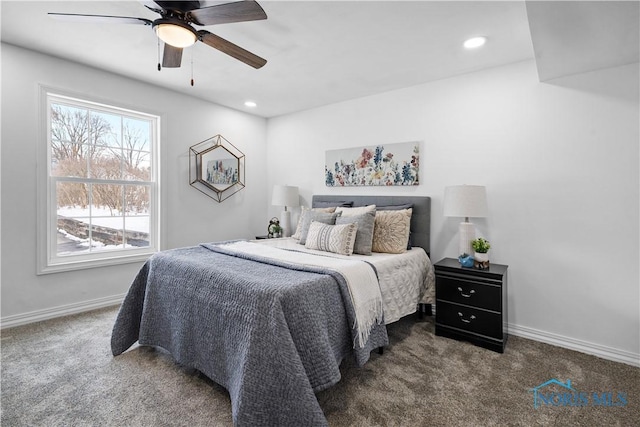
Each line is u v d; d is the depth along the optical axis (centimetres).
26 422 153
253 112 445
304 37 236
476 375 200
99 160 320
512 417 161
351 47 250
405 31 226
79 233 306
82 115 308
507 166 274
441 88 312
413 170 327
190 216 386
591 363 219
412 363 215
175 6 159
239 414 141
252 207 459
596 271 236
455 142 303
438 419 159
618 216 227
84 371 198
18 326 263
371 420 158
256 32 229
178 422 154
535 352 235
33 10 209
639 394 182
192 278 194
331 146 401
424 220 316
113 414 159
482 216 252
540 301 258
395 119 344
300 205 437
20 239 264
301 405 138
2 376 191
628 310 224
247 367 144
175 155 368
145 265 237
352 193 381
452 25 217
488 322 239
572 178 244
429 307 313
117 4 203
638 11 157
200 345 181
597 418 162
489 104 283
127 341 224
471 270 246
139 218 350
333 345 174
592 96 236
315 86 338
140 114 341
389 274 239
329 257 245
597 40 188
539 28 176
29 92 266
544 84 256
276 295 152
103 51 268
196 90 359
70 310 292
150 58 280
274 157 469
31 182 268
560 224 250
